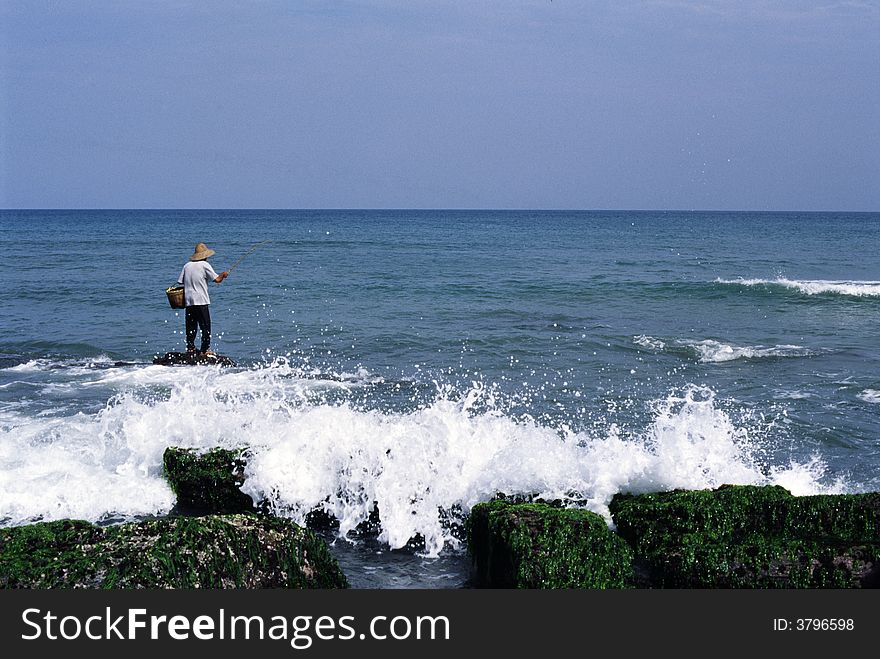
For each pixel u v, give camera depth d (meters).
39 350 13.84
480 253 43.97
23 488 6.67
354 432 6.68
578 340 14.77
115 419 8.57
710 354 13.54
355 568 5.72
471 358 13.14
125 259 35.47
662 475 6.23
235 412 7.64
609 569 5.21
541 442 6.71
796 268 33.94
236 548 4.96
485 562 5.50
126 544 4.84
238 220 133.88
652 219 158.50
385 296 21.69
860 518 5.51
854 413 9.78
